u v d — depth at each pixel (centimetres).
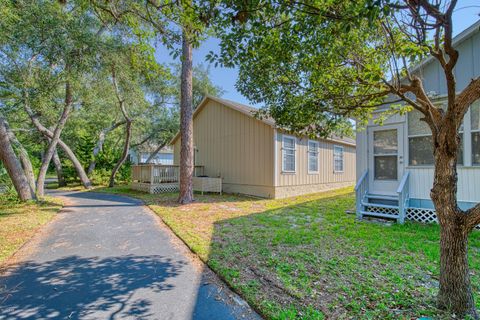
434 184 241
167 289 284
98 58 711
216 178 1139
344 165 1501
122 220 627
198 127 1348
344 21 202
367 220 598
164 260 368
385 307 237
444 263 232
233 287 282
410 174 598
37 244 439
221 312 240
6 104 936
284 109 355
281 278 300
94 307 248
